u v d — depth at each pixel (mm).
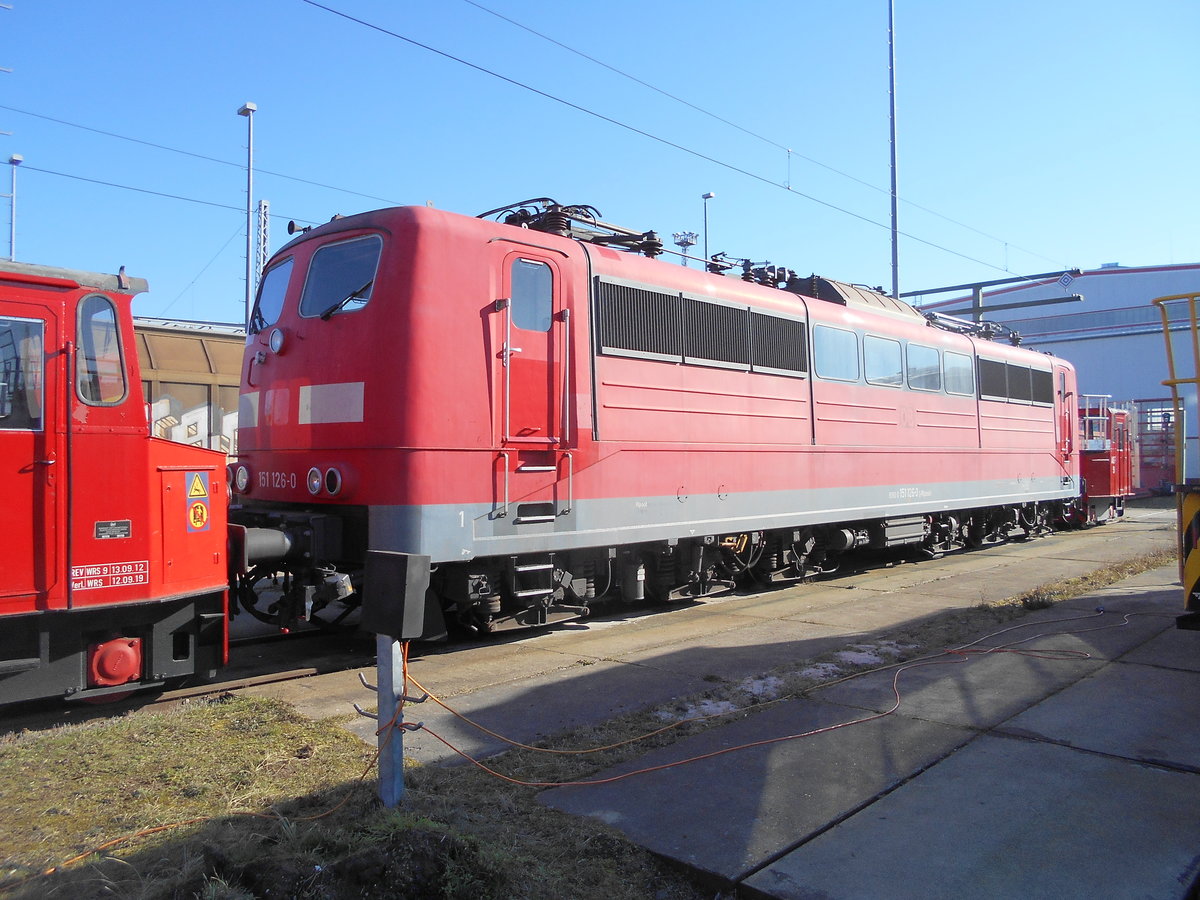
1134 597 8875
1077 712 5109
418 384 6199
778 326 9516
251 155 20312
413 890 2893
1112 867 3264
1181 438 6004
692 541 8953
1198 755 4406
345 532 6488
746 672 6125
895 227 21750
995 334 16188
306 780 3996
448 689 5773
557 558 7488
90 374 4809
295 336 6852
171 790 3906
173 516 5164
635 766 4309
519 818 3691
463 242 6543
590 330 7434
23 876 3092
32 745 4488
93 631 4957
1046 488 16016
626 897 3119
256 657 7043
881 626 7762
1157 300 6199
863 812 3754
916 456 11922
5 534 4504
